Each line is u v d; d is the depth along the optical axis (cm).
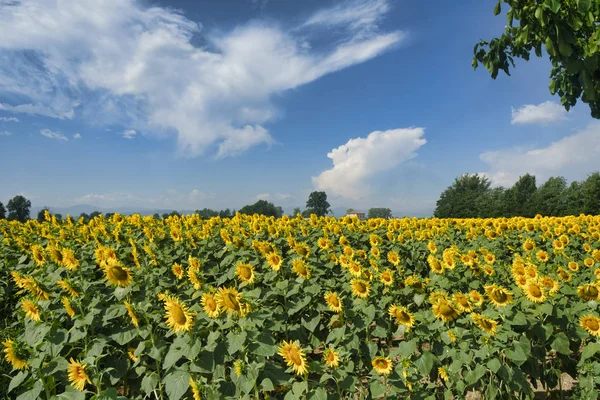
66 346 495
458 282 719
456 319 506
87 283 552
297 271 605
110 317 490
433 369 484
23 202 11381
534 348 509
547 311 501
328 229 1145
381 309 565
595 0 698
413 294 690
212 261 889
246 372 401
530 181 8519
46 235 1073
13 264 889
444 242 1134
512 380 443
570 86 955
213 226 1213
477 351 441
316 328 619
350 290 578
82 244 989
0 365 509
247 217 1470
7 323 704
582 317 502
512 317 485
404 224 1352
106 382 466
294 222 1259
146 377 445
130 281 534
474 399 502
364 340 518
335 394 431
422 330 479
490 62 941
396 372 430
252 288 589
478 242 1141
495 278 747
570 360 532
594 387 456
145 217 1362
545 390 569
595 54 743
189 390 449
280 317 568
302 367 392
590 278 704
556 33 718
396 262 797
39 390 405
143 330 477
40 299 502
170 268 784
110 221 1351
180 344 425
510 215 6353
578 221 1653
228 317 448
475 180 9806
